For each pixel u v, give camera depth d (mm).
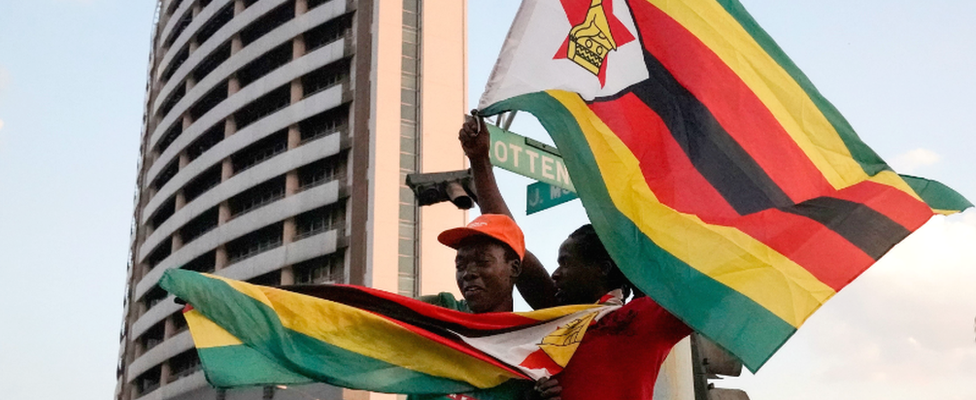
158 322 53562
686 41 5074
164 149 61844
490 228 4676
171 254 54562
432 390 4102
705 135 4828
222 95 56312
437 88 48875
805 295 4336
